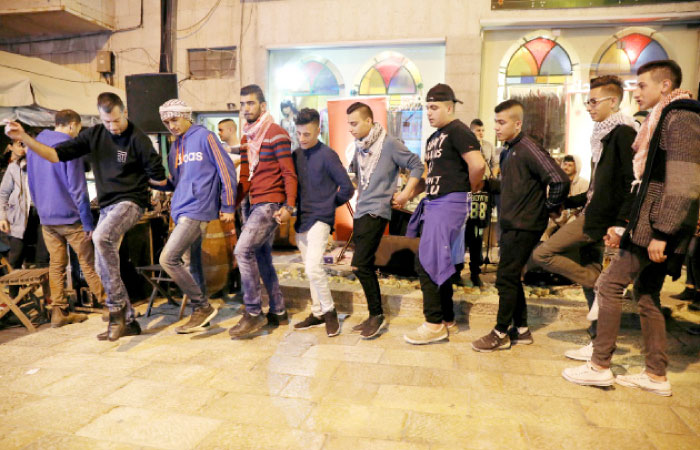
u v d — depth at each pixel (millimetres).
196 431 2428
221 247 4742
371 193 3723
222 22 8430
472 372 3135
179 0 8562
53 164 4039
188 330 3904
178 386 2951
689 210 2457
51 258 4195
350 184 3766
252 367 3238
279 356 3396
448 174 3471
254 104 3713
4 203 5191
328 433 2396
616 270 2795
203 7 8484
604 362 2871
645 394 2814
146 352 3543
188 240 3740
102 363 3334
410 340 3648
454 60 7586
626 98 7320
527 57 7629
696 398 2758
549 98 7605
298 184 3859
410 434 2387
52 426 2492
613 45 7340
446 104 3461
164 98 7148
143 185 3879
